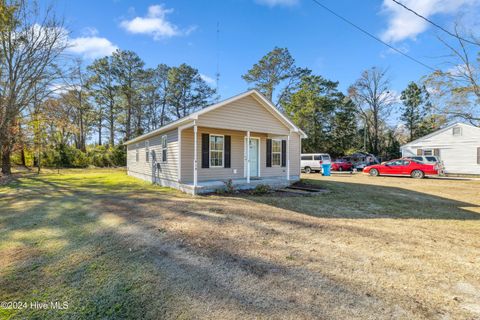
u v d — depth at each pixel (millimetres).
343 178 15039
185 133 9828
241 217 5418
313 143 28547
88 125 31328
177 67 34062
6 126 13797
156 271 2955
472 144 17016
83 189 10188
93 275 2873
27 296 2463
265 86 29594
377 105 33656
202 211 5930
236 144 11172
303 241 3992
